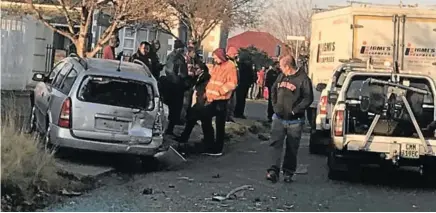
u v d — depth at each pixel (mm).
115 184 10445
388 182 12164
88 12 16469
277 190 10688
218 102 14289
